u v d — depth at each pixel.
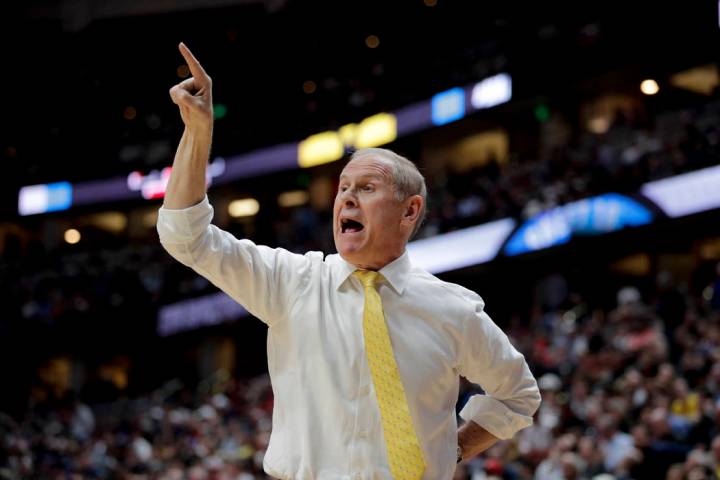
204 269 3.26
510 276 29.25
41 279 39.62
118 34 40.81
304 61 41.47
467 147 38.06
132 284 38.00
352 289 3.37
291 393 3.30
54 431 26.11
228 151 42.41
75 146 40.28
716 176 23.36
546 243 26.19
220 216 44.31
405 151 39.28
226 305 35.62
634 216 24.52
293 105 41.22
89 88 39.16
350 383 3.23
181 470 17.34
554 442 13.77
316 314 3.31
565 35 31.11
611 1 29.72
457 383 3.48
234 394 27.22
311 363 3.27
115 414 32.72
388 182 3.38
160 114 39.91
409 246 30.19
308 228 37.31
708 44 26.78
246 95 42.06
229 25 41.34
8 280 40.03
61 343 36.91
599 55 29.92
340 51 41.06
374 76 38.88
